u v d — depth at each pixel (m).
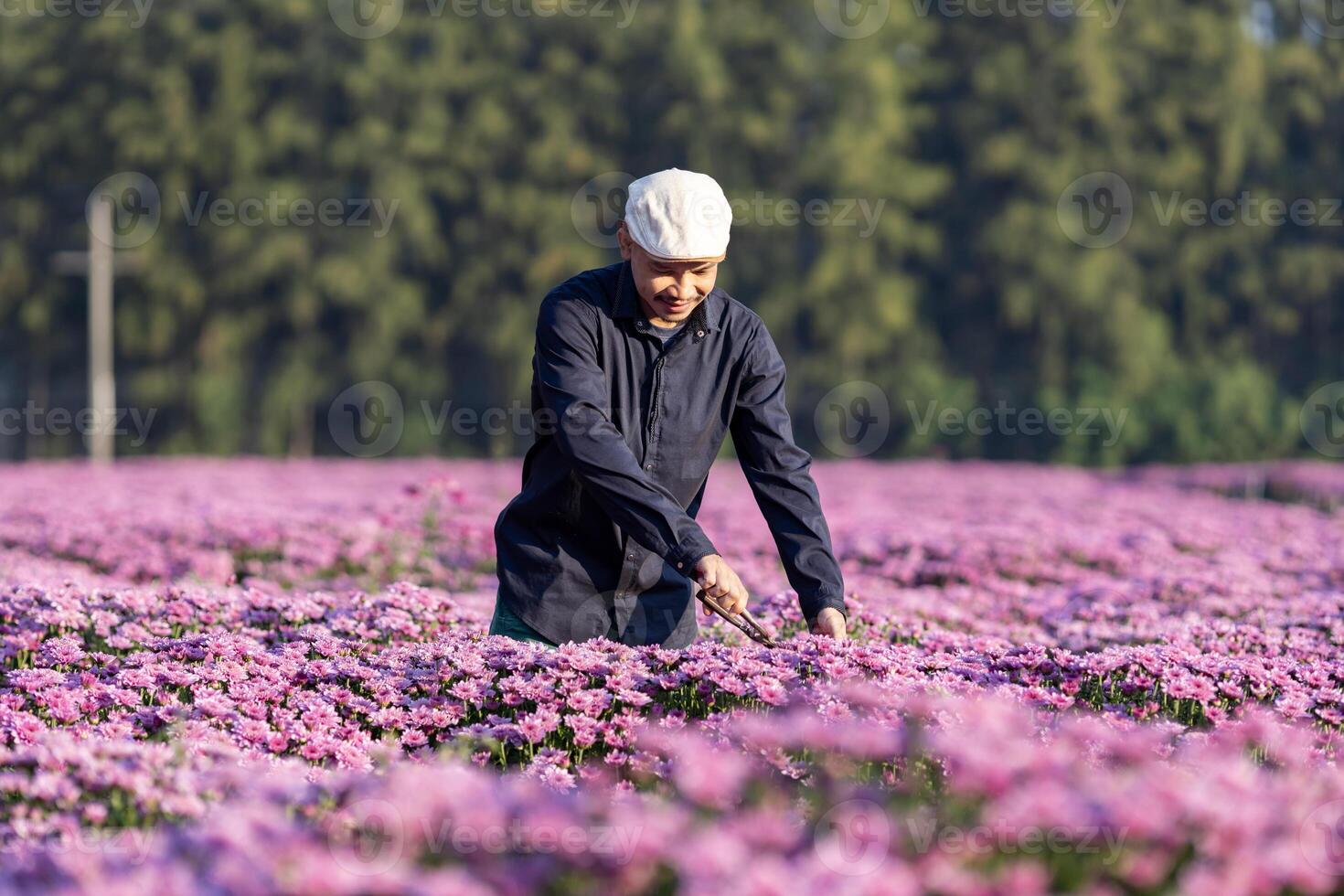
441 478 13.05
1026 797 2.54
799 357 50.16
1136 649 5.42
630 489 4.51
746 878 2.26
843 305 48.41
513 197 48.03
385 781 3.23
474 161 48.19
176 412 49.84
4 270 49.69
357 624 6.68
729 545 13.76
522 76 49.00
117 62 49.00
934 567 12.91
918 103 51.62
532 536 5.09
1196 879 2.33
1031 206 48.19
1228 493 27.08
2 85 50.56
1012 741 2.82
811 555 4.92
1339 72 51.09
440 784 2.71
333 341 50.06
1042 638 8.29
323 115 49.03
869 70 47.84
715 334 4.90
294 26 48.25
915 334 49.72
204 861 2.62
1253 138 50.50
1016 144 48.28
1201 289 51.09
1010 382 50.06
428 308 49.97
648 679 4.66
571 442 4.55
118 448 49.97
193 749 4.01
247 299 48.94
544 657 4.80
